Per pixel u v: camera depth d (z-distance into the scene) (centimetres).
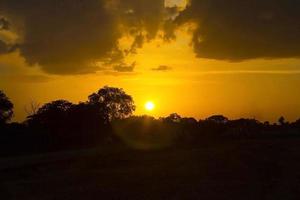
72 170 5375
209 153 7100
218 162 6034
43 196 3859
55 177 4856
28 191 4078
